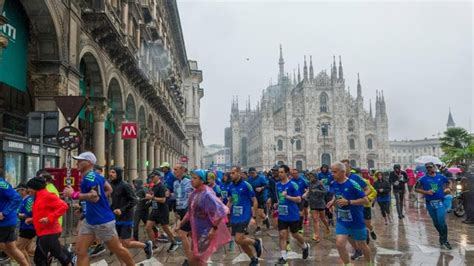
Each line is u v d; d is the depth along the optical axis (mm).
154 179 11617
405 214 22234
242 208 9273
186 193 11945
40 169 9984
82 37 16922
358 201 7855
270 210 18141
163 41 43344
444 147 57156
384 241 13117
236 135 171750
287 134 120062
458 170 27062
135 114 27984
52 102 14328
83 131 21047
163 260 10445
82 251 7227
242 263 10148
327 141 120188
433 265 9672
